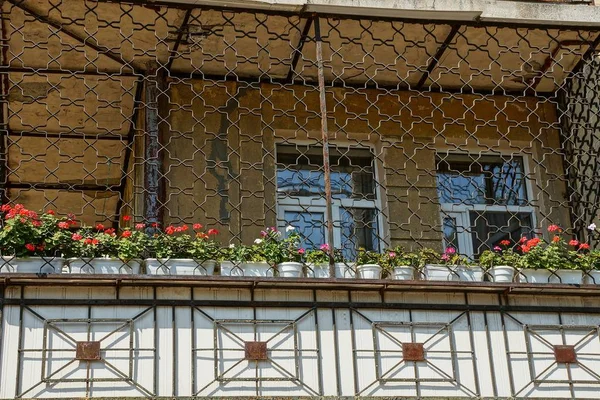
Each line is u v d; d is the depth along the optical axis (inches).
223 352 312.3
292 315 320.8
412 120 419.5
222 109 404.8
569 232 409.4
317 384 313.7
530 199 420.2
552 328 333.4
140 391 302.7
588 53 393.7
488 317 331.9
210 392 307.0
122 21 373.1
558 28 365.7
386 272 343.9
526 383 325.4
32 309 306.5
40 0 358.9
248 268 331.0
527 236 414.6
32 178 509.0
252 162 400.2
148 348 307.7
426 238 403.9
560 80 420.2
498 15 374.3
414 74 414.6
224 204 391.9
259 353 313.6
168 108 399.2
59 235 321.1
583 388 327.6
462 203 415.2
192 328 313.3
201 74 407.5
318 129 410.6
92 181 519.8
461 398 318.3
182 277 310.5
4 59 392.2
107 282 309.9
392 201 406.3
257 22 374.6
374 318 325.1
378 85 420.2
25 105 431.5
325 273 335.6
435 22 359.6
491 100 398.0
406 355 321.7
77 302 309.1
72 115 443.5
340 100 416.5
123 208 496.7
